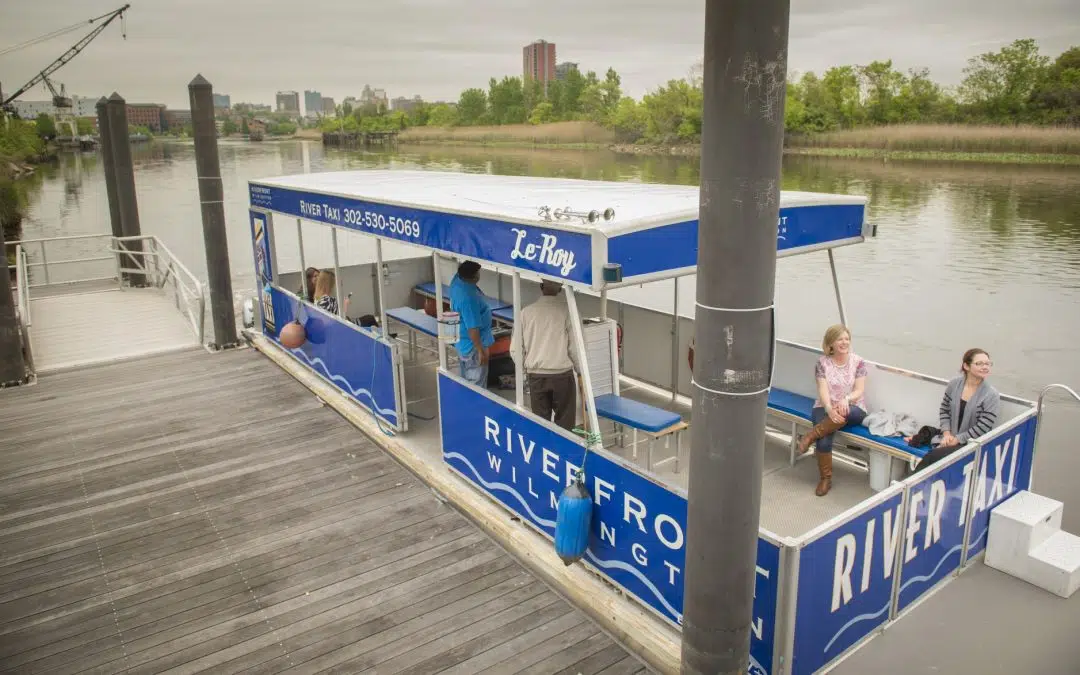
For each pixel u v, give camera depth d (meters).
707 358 3.22
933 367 12.06
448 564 5.39
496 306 9.92
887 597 4.40
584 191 6.55
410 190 7.44
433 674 4.28
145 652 4.55
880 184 29.41
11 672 4.41
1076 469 7.27
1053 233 22.42
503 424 5.64
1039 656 4.25
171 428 8.02
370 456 7.23
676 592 4.29
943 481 4.55
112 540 5.84
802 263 20.31
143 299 13.74
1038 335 13.58
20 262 12.35
